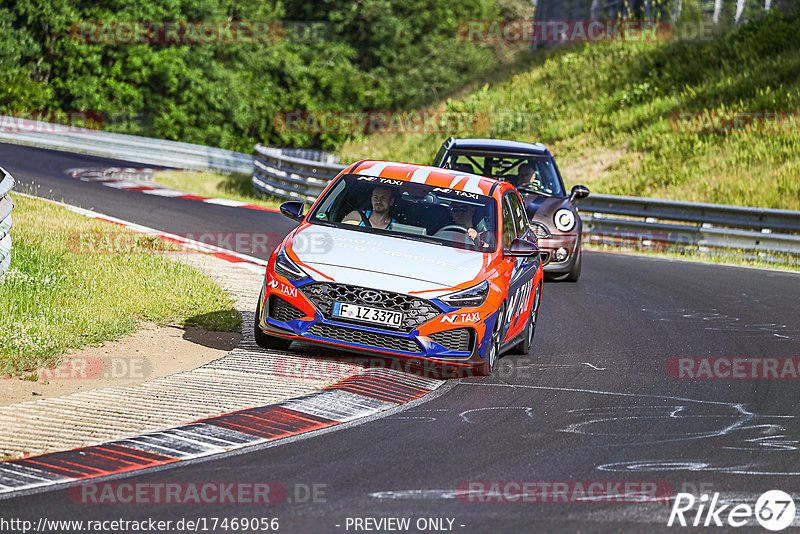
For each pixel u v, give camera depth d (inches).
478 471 759.1
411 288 1037.8
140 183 3307.1
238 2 7751.0
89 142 4436.5
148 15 6382.9
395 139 5083.7
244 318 1326.3
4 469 703.7
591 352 1294.3
